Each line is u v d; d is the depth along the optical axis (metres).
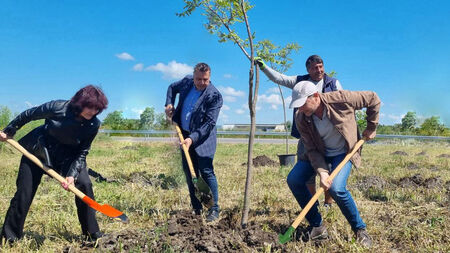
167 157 11.28
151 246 3.66
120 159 12.29
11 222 3.89
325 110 3.86
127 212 5.27
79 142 3.92
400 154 15.27
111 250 3.69
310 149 4.07
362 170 9.64
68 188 3.85
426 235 4.23
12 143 3.81
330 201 5.45
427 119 30.61
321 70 4.92
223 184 7.50
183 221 4.20
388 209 5.39
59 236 4.30
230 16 4.70
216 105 5.00
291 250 3.81
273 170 9.43
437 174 9.12
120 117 37.12
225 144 21.75
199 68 4.81
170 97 5.34
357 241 3.95
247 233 3.95
